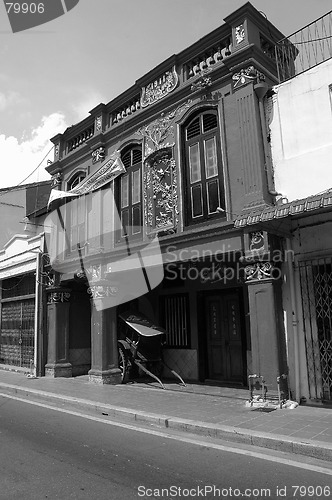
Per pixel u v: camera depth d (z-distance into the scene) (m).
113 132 12.42
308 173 8.20
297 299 8.15
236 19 9.29
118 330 12.30
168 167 10.55
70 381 12.33
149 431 6.87
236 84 9.11
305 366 7.95
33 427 7.24
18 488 4.38
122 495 4.18
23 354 15.23
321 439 5.65
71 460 5.33
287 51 9.97
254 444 5.96
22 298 15.56
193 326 12.16
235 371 11.15
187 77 10.55
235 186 8.86
